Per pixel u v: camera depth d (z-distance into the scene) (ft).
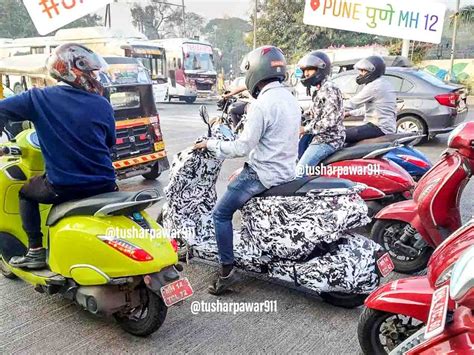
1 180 12.28
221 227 12.27
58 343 10.62
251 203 12.13
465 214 19.02
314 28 98.12
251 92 11.82
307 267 11.65
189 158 12.95
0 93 18.01
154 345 10.59
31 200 11.25
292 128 11.74
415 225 13.33
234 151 11.37
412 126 33.27
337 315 11.85
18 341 10.68
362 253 11.54
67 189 10.48
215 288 12.78
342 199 11.44
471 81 79.10
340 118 16.02
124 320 10.94
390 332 9.18
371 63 18.11
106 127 10.74
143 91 23.90
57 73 10.26
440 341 6.77
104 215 10.18
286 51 103.30
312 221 11.44
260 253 12.21
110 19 106.73
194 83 85.05
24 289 13.14
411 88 33.32
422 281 8.74
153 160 24.61
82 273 10.43
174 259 10.43
